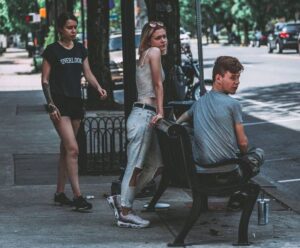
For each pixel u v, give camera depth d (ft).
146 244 30.22
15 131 73.26
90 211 36.86
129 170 33.12
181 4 442.50
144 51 33.14
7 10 200.34
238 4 366.43
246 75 144.25
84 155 47.42
